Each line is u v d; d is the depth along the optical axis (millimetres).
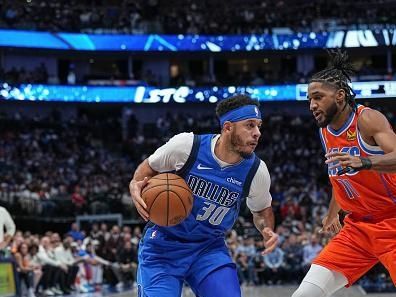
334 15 31359
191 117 29953
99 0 31781
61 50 28984
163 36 29797
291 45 29516
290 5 33031
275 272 16375
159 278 4043
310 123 29750
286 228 18094
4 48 27922
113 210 19922
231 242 16625
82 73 32125
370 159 3820
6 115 27297
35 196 19094
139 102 29094
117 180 23766
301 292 4430
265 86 29406
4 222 8945
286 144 28469
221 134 4016
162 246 4078
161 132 29141
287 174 25969
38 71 27906
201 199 4074
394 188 4285
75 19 29266
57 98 27984
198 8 32219
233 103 3953
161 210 3883
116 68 32688
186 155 4043
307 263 16234
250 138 3932
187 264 4078
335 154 3855
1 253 11352
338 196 4508
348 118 4215
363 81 28000
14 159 24219
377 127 4066
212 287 3992
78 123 28406
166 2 32656
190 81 29875
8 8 28500
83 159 25906
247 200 4277
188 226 4082
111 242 16172
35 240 13953
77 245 15094
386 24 28969
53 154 25562
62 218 19125
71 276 14219
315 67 32531
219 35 30016
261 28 30375
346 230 4535
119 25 29750
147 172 4137
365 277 16219
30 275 13062
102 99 28797
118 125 29312
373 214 4402
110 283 15945
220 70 34000
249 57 31484
